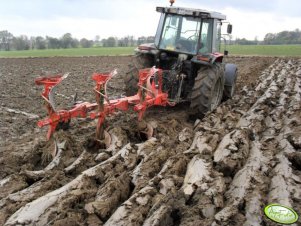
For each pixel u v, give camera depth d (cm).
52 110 496
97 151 558
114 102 579
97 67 1781
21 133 640
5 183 432
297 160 509
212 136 571
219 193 404
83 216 367
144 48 764
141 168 461
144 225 346
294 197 410
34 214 355
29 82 1216
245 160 502
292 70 1631
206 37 763
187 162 485
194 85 717
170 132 637
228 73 902
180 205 378
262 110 755
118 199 404
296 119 681
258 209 383
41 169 496
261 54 2858
